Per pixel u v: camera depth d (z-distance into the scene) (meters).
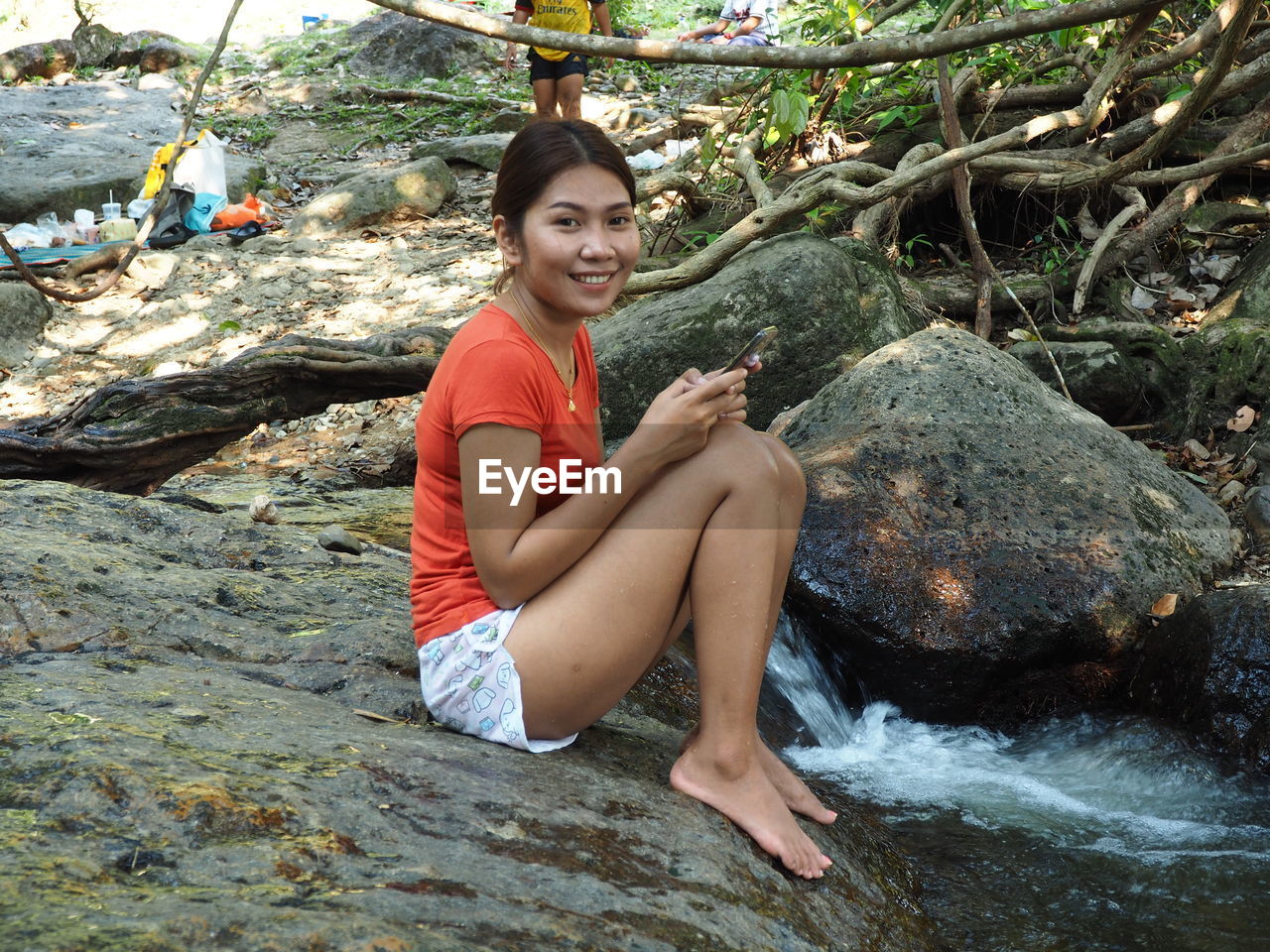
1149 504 4.40
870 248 6.34
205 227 9.41
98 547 3.38
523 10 8.56
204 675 2.61
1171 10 7.38
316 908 1.67
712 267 6.32
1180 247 6.85
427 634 2.45
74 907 1.56
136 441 5.25
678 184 7.73
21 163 10.70
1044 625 3.93
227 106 12.91
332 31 14.88
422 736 2.41
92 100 12.70
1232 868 2.87
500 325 2.29
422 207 9.50
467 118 12.22
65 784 1.89
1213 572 4.30
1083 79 7.55
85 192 10.23
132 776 1.91
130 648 2.78
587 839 2.09
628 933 1.83
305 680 2.74
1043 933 2.54
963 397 4.55
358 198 9.41
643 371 5.78
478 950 1.63
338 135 12.20
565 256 2.24
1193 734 3.61
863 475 4.25
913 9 12.64
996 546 4.08
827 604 4.02
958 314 6.80
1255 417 5.46
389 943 1.58
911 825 3.14
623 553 2.29
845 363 5.73
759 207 6.78
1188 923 2.59
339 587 3.43
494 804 2.12
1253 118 6.82
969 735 3.92
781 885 2.23
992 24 2.88
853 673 4.09
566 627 2.31
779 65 3.00
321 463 6.31
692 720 3.37
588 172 2.25
